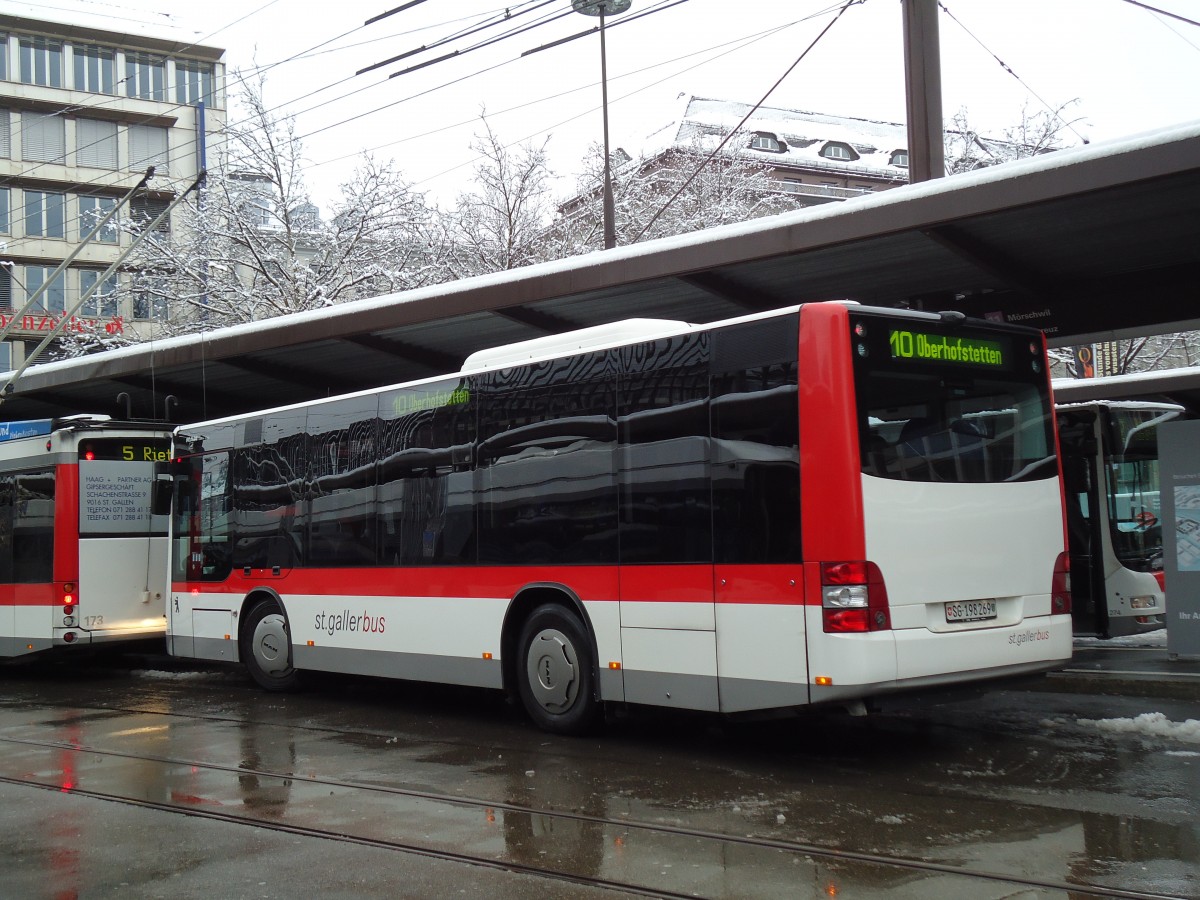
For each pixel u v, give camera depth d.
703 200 29.86
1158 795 6.57
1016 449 8.05
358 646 10.73
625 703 8.84
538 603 9.28
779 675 7.35
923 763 7.67
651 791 7.09
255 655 12.01
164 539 14.56
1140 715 8.62
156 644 14.40
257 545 12.03
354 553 10.84
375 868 5.61
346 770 7.98
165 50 53.97
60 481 13.91
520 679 9.27
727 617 7.68
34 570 14.07
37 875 5.66
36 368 17.97
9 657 14.27
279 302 26.84
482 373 9.76
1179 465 11.05
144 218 32.59
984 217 9.48
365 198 27.23
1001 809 6.37
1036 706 9.67
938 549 7.43
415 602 10.14
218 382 17.88
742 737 8.88
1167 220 9.76
